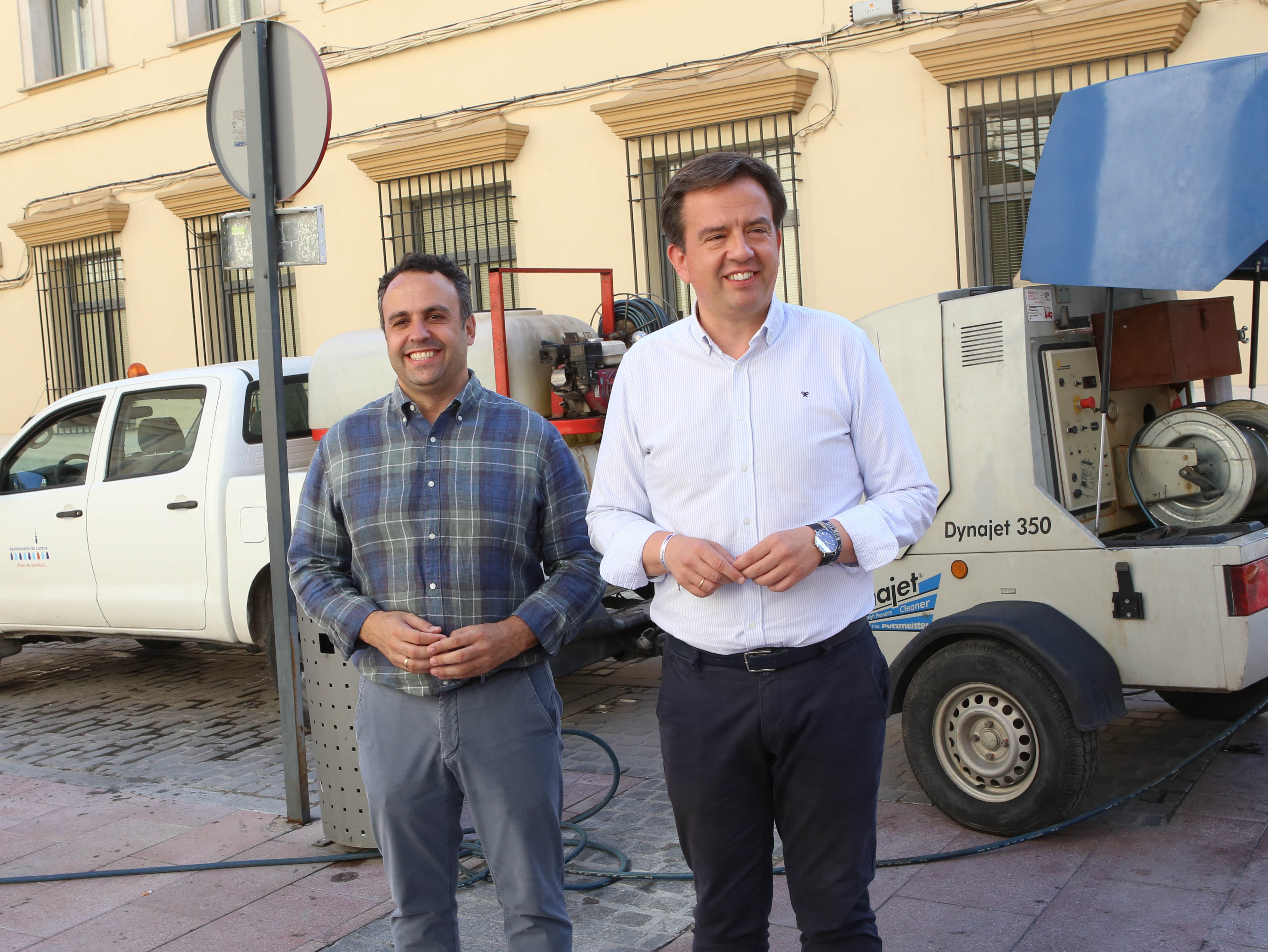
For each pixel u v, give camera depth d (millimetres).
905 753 4621
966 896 3492
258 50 4262
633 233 9375
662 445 2369
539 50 9727
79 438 6773
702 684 2338
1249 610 3578
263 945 3473
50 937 3615
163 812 4781
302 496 2846
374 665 2648
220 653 8219
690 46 9031
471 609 2639
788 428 2291
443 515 2646
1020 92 7773
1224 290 7125
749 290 2248
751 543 2303
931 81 8070
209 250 12000
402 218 10617
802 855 2365
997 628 3789
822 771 2299
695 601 2334
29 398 13570
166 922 3670
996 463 3998
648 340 2430
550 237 9836
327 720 4141
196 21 11750
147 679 7492
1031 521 3941
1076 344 4219
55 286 13164
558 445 2785
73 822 4719
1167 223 3643
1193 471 3957
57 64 13000
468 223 10367
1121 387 4285
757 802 2400
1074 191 3850
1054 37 7469
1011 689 3770
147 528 6277
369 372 5879
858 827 2330
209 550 6059
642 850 4020
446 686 2594
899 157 8242
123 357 12844
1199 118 3588
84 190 12758
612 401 2492
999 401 3977
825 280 8656
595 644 5219
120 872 4070
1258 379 7121
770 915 3479
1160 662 3715
